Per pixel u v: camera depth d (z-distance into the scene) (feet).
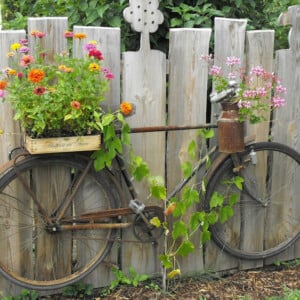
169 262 14.56
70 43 14.10
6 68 12.70
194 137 14.98
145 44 14.03
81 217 14.07
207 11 16.10
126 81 14.06
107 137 13.35
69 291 14.74
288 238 16.71
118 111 13.61
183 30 14.26
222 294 15.15
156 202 15.05
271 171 16.20
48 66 13.08
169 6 16.26
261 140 15.70
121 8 16.05
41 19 13.19
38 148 12.73
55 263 14.60
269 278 16.16
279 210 16.55
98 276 15.07
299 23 15.55
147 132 14.51
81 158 13.84
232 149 14.25
